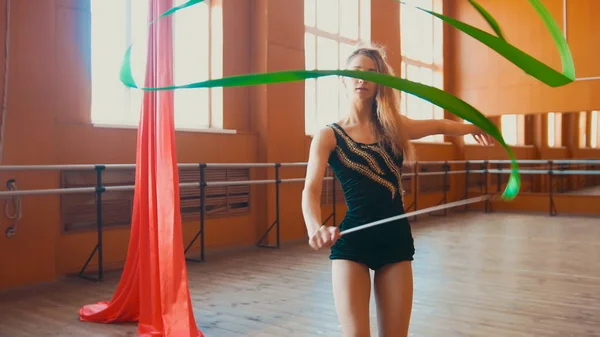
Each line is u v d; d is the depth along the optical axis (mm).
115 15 5020
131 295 3107
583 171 9094
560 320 3146
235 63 6223
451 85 10516
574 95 9312
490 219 8844
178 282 2703
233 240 6125
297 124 6793
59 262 4465
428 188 9664
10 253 3998
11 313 3346
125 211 4980
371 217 1407
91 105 4777
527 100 9758
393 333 1400
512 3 9820
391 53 8656
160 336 2732
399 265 1409
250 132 6320
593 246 5914
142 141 2926
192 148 5633
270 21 6355
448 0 10469
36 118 4145
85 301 3650
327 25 7820
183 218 5535
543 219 8750
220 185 5449
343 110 8086
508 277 4352
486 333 2914
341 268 1397
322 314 3297
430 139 10297
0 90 3922
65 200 4492
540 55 9562
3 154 3934
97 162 4719
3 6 3938
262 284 4152
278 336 2865
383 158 1438
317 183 1383
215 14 6094
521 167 9891
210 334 2910
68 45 4582
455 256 5355
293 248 6051
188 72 5957
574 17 9289
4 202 3965
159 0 2777
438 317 3229
